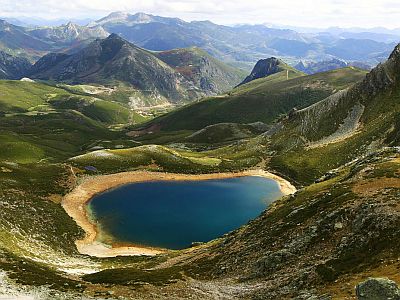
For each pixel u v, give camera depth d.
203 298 46.47
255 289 45.81
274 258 51.56
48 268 65.00
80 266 80.31
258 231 67.19
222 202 146.00
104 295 46.84
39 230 101.25
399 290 26.12
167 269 64.25
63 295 45.47
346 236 47.56
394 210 45.97
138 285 52.12
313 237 52.16
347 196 57.66
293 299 37.59
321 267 42.41
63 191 143.38
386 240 41.56
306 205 64.94
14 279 49.78
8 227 91.50
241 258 58.66
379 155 84.31
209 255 68.44
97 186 157.00
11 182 133.75
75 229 112.81
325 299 33.50
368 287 26.98
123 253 101.38
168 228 119.81
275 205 80.50
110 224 121.88
